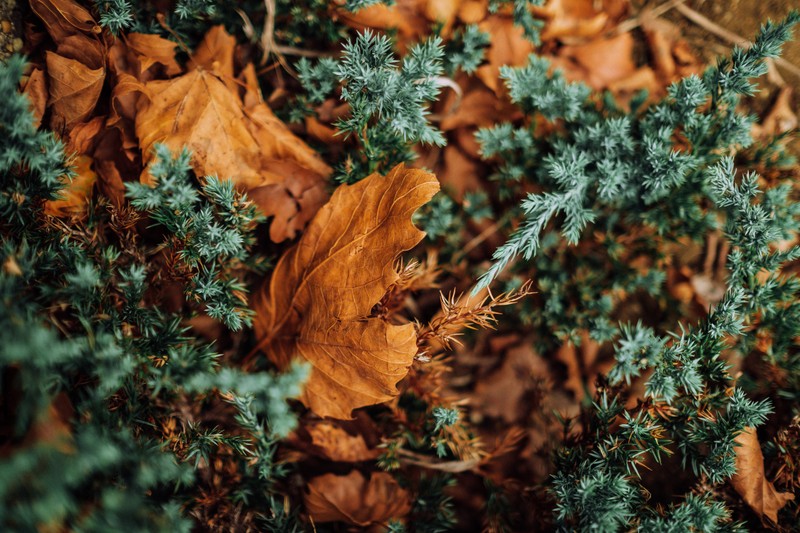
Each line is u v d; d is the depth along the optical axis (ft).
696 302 1.66
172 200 1.32
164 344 1.37
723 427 1.35
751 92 1.43
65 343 1.20
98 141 1.48
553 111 1.56
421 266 1.52
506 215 1.65
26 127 1.26
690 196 1.53
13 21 1.47
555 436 1.63
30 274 1.27
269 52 1.62
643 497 1.39
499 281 1.67
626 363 1.38
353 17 1.58
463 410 1.59
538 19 1.66
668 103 1.51
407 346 1.37
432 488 1.54
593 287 1.63
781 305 1.49
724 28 1.72
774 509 1.42
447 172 1.71
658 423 1.40
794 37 1.70
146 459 1.23
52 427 1.20
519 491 1.55
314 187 1.57
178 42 1.56
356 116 1.42
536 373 1.67
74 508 1.14
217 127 1.50
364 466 1.56
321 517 1.53
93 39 1.46
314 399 1.46
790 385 1.51
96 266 1.37
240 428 1.52
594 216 1.48
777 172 1.61
